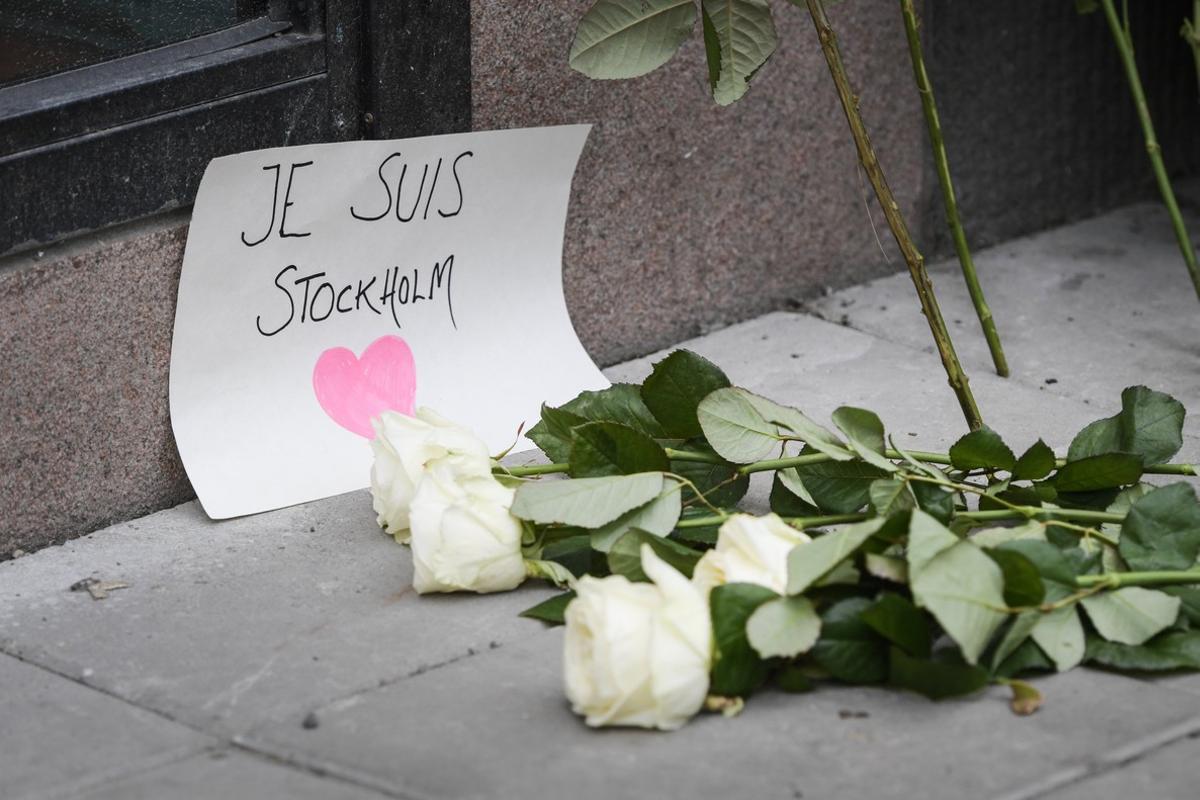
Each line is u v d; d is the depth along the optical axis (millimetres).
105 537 2443
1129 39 3143
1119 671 2012
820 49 3367
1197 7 3143
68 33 2371
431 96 2730
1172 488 2084
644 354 3248
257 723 1913
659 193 3178
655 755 1816
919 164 3643
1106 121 4027
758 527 1968
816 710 1914
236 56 2496
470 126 2811
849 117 2430
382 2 2617
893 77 3527
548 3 2891
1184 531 2061
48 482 2400
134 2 2443
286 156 2529
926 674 1893
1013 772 1772
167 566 2346
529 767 1793
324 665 2053
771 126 3334
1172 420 2312
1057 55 3855
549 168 2895
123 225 2426
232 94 2492
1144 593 2000
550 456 2400
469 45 2768
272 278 2574
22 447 2361
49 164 2299
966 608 1849
